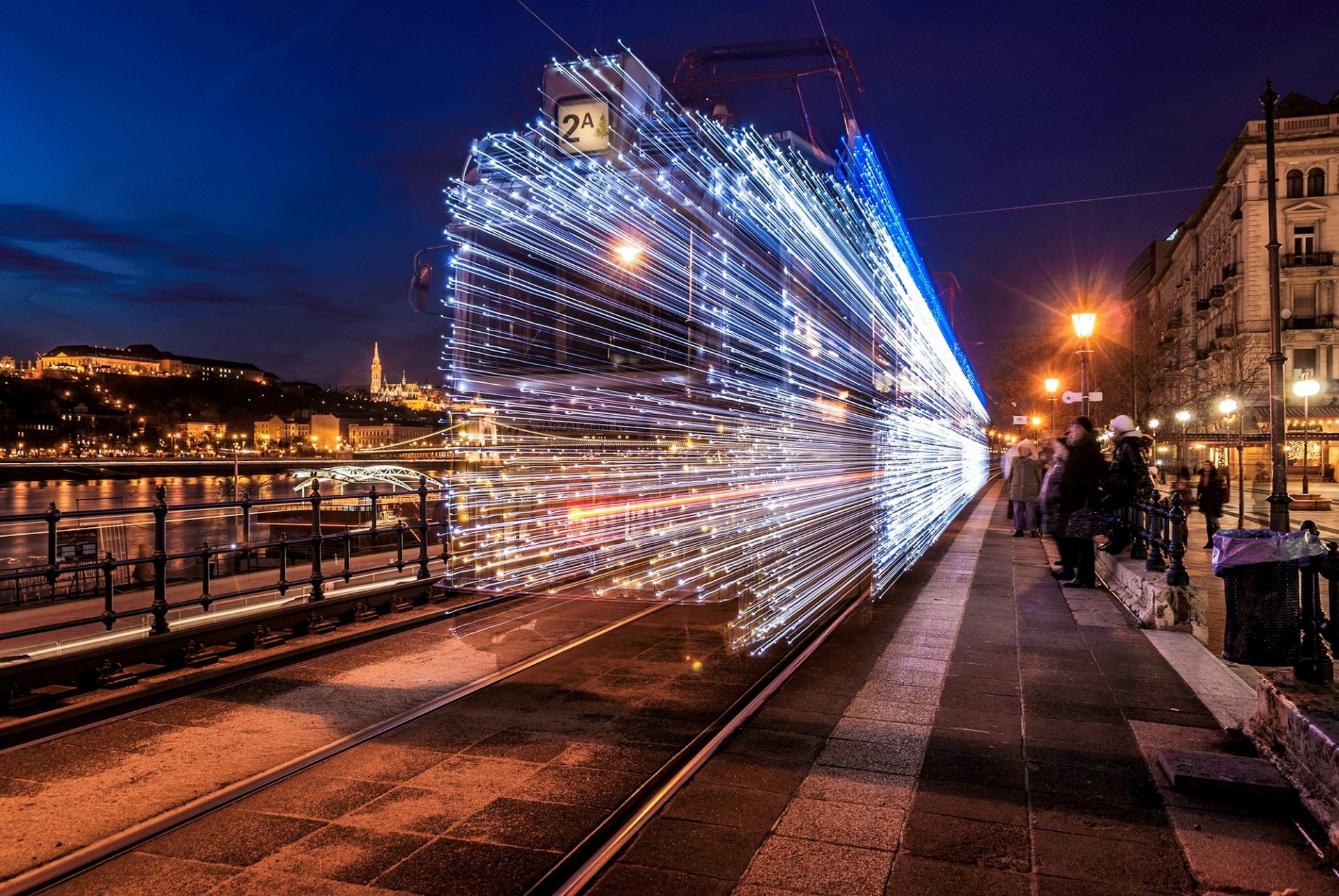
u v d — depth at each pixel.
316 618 8.10
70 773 4.63
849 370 12.16
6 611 13.17
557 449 9.62
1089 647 7.54
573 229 9.36
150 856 3.69
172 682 6.18
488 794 4.33
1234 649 6.73
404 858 3.65
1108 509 10.84
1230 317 53.22
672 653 7.34
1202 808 4.11
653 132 9.47
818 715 5.60
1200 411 44.03
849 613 9.07
